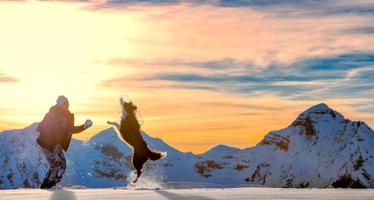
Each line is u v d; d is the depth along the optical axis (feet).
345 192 52.47
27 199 42.98
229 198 43.60
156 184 70.54
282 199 42.83
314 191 55.11
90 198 43.98
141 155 71.77
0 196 46.70
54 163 73.10
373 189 58.75
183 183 71.00
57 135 72.95
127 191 54.54
